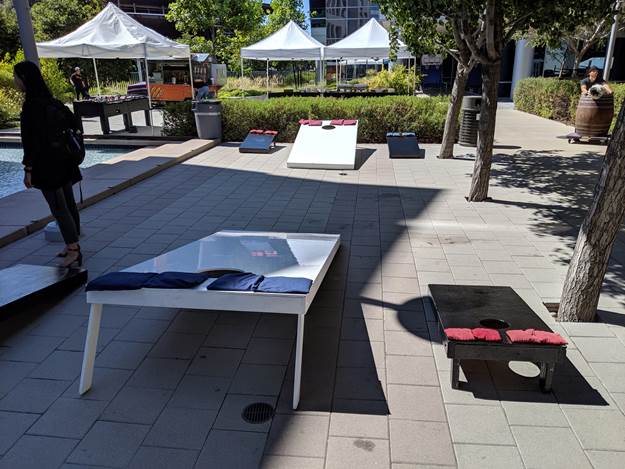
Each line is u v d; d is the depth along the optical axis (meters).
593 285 3.79
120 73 29.39
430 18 7.03
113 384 3.20
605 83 11.93
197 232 6.12
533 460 2.55
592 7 6.28
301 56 17.98
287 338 3.72
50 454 2.62
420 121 12.49
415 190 8.05
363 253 5.38
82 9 29.34
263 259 3.90
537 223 6.36
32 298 4.02
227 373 3.30
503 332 3.11
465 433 2.74
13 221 6.13
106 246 5.65
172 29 38.78
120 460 2.58
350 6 42.44
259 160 10.52
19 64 4.50
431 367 3.35
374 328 3.85
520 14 6.46
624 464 2.52
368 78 26.62
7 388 3.17
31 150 4.57
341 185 8.40
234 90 24.25
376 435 2.73
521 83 20.22
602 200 3.59
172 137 13.03
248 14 28.66
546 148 11.65
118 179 8.33
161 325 3.91
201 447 2.66
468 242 5.70
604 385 3.13
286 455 2.60
